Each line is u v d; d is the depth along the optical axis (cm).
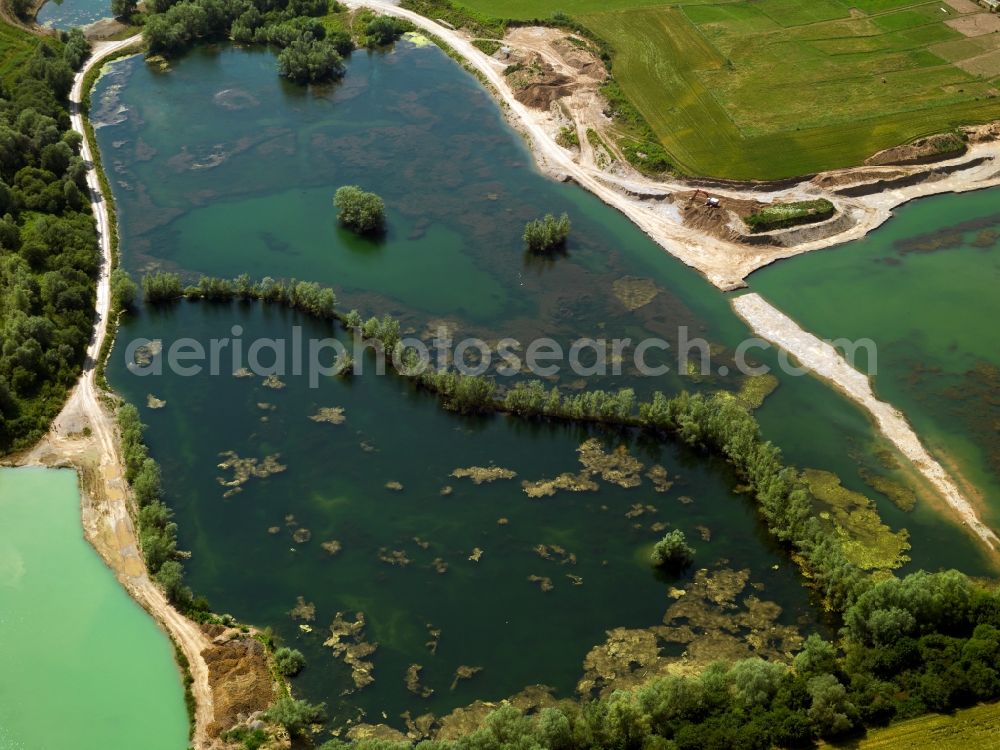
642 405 11894
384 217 15762
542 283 14538
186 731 8631
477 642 9538
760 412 12362
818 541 10200
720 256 15075
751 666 8675
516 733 8088
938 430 12162
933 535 10756
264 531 10588
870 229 15750
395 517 10819
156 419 11869
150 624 9506
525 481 11319
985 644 8838
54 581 9869
